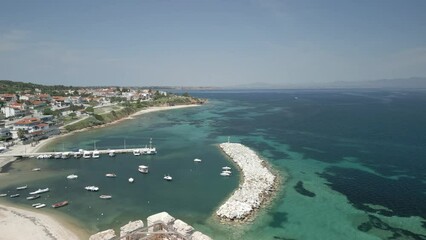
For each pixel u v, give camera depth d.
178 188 84.06
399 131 157.75
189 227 35.19
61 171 100.62
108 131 173.38
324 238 57.31
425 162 102.69
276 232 59.47
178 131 172.25
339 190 79.56
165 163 109.12
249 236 58.09
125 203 74.19
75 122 182.00
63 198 77.44
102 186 86.19
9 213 67.69
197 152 124.19
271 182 83.69
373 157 110.00
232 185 85.81
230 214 64.75
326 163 103.94
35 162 111.19
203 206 71.94
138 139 151.00
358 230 59.94
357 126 176.12
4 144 131.62
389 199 73.62
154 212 69.00
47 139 148.88
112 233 33.22
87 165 107.56
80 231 60.22
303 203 71.88
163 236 33.97
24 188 84.19
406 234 58.12
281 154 117.31
